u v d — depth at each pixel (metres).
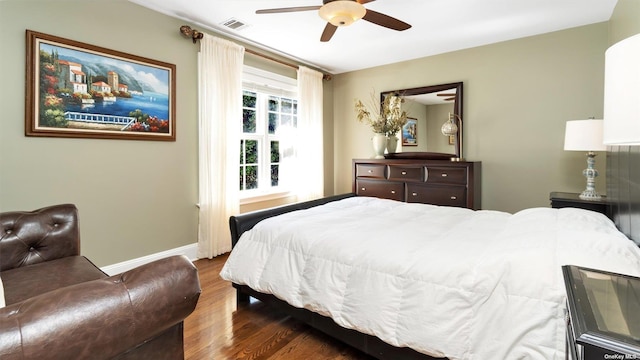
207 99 3.17
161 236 2.95
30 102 2.16
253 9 2.82
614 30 2.81
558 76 3.26
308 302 1.63
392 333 1.34
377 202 2.80
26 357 0.68
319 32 3.32
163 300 0.96
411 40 3.53
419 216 2.27
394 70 4.39
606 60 0.79
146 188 2.83
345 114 4.93
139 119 2.73
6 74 2.08
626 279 0.93
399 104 4.21
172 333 1.06
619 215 2.01
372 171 4.07
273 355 1.66
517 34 3.35
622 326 0.69
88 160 2.47
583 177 3.18
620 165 1.97
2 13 2.05
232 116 3.37
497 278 1.22
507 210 3.59
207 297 2.34
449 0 2.62
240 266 1.98
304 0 2.67
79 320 0.78
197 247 3.23
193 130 3.16
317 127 4.56
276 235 1.93
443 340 1.22
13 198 2.14
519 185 3.51
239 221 2.18
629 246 1.25
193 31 3.03
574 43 3.17
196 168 3.21
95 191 2.52
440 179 3.56
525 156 3.46
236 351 1.70
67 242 1.87
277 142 4.24
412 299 1.33
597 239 1.32
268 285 1.81
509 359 1.10
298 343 1.77
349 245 1.64
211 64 3.18
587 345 0.65
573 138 2.69
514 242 1.46
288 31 3.30
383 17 2.14
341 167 5.02
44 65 2.21
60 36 2.28
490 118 3.66
